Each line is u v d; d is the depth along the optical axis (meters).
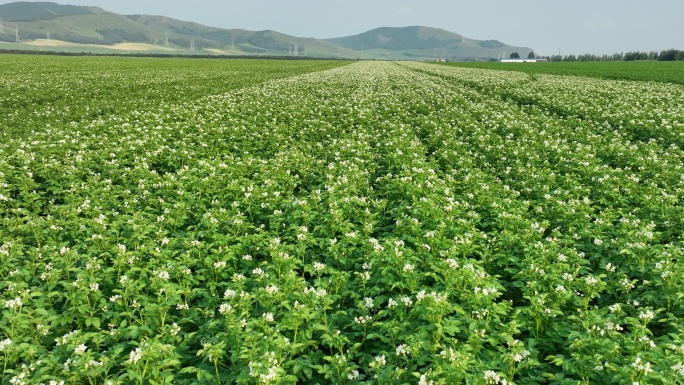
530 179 14.38
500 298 8.41
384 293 8.10
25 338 6.58
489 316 6.81
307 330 6.59
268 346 6.01
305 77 54.56
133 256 8.78
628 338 6.28
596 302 8.23
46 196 14.08
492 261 9.09
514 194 12.89
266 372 5.41
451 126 23.83
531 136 20.47
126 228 10.65
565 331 6.78
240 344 6.21
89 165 15.84
